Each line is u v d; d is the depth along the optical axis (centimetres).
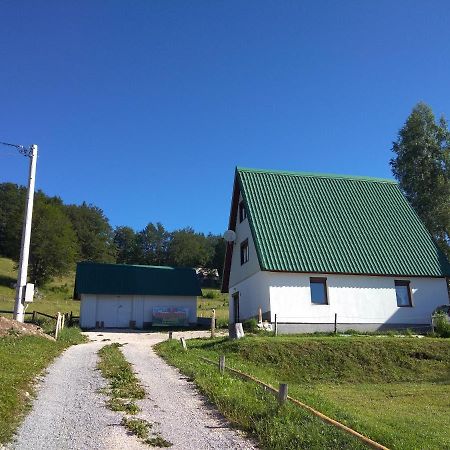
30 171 2333
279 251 2931
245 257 3416
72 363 1669
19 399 1055
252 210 3136
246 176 3381
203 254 12150
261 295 2967
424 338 2412
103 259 11388
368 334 2742
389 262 3055
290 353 2141
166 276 4431
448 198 4412
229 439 920
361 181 3622
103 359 1795
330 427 933
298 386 1806
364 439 846
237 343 2202
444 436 1083
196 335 3200
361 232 3212
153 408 1118
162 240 13425
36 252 7912
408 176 4638
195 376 1450
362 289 2973
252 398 1154
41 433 891
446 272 3095
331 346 2211
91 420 991
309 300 2875
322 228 3153
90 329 3897
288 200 3291
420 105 4688
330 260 2966
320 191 3428
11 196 10394
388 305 2984
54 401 1117
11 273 8006
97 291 4091
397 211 3441
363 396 1631
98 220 12394
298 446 850
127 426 962
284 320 2811
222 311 5572
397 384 1914
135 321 4144
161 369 1648
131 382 1370
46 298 6688
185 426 992
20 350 1670
